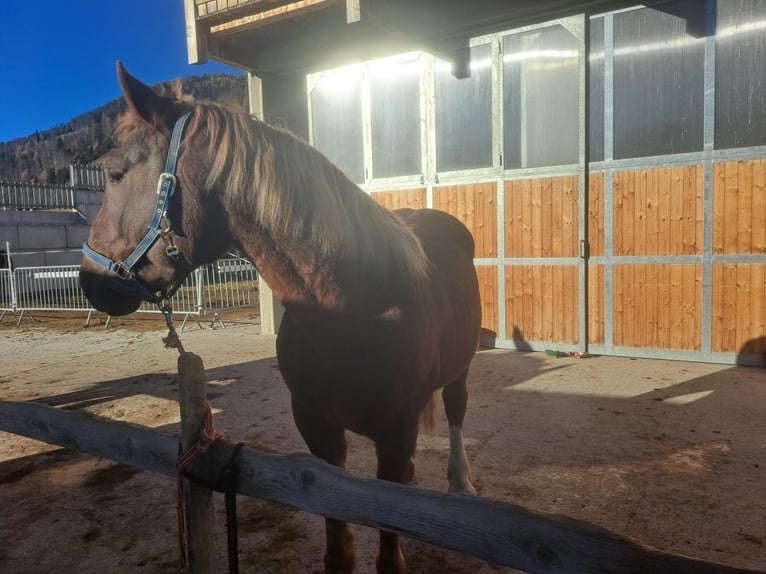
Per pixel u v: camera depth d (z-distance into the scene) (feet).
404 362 5.10
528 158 17.62
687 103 15.35
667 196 15.79
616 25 16.01
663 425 10.62
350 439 10.86
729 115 14.87
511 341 18.38
